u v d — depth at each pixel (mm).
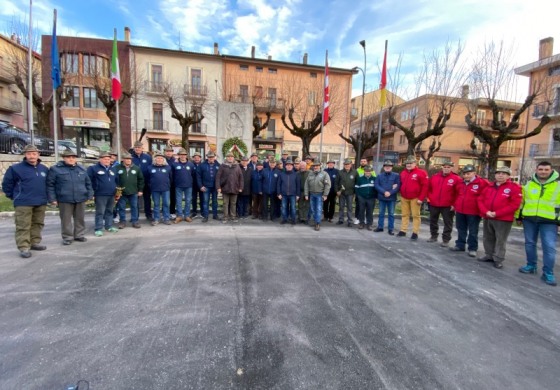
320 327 2873
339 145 31328
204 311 3092
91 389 2012
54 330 2689
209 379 2146
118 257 4703
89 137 27375
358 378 2207
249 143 11859
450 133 28438
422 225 8656
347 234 6820
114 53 9422
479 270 4766
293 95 24438
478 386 2176
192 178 7570
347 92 31234
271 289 3684
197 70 28828
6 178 4520
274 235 6422
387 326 2943
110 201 6215
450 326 2998
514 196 4684
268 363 2338
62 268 4195
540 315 3324
